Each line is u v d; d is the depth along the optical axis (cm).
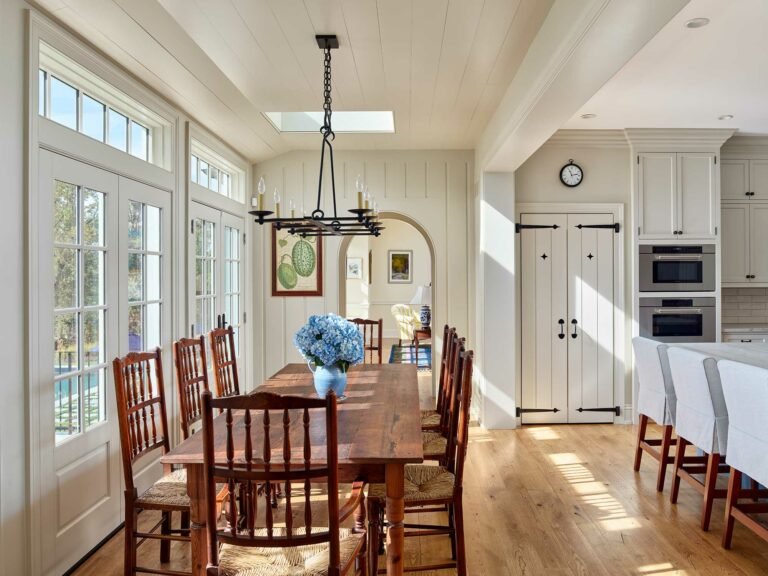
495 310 504
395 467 207
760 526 261
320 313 541
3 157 218
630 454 438
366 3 256
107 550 282
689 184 514
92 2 241
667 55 335
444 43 299
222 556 191
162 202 354
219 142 448
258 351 543
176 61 308
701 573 259
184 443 217
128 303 315
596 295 526
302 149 535
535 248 525
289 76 347
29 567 232
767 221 538
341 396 289
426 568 238
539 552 280
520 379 528
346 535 205
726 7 275
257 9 259
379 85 365
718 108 442
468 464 414
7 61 219
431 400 578
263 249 543
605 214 525
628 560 271
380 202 538
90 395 280
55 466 249
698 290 516
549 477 386
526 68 314
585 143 520
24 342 231
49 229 246
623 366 526
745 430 261
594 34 211
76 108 281
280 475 174
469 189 538
